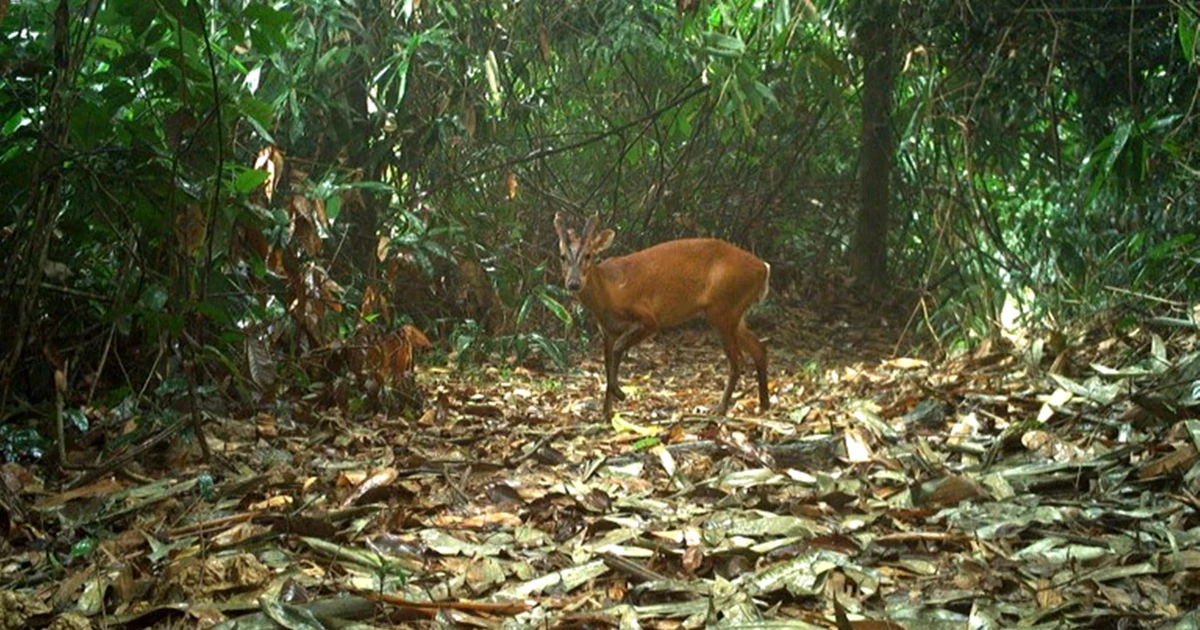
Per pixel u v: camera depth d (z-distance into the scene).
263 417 5.64
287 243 5.93
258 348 5.47
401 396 6.40
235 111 5.14
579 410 7.15
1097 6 8.23
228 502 4.36
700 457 5.02
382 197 8.95
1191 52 6.37
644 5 9.92
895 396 6.16
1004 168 9.96
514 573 3.71
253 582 3.46
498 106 10.20
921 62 9.80
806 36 10.68
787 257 12.29
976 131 8.90
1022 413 5.39
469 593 3.55
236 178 5.15
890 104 11.30
